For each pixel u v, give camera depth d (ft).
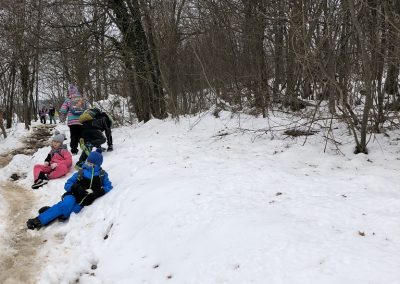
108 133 28.55
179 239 13.66
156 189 17.63
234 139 27.40
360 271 9.80
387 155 20.01
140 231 15.14
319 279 9.80
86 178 19.13
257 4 28.86
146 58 40.40
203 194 16.37
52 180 24.32
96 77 46.68
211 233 13.12
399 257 10.27
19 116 96.27
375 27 20.11
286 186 16.67
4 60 58.65
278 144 24.45
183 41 45.52
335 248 10.96
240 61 32.99
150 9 40.45
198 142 28.14
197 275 11.46
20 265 14.55
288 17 21.49
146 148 27.73
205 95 44.45
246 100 36.99
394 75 22.03
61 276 13.71
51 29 41.27
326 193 15.47
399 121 23.03
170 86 42.37
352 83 23.26
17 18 40.96
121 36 41.60
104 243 15.52
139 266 13.26
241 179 17.85
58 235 17.10
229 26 32.09
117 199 18.21
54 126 66.28
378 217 12.74
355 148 21.25
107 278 13.11
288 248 11.24
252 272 10.73
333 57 20.63
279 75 30.66
